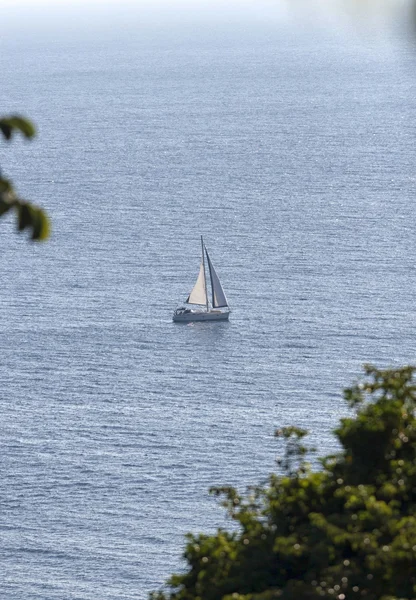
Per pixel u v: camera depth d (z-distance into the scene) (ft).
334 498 296.10
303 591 253.65
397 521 267.59
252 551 289.94
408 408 323.37
